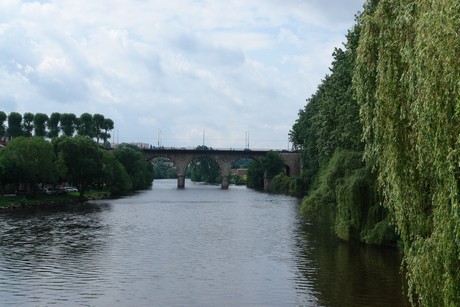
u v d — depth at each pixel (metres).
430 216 16.92
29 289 28.91
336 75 49.34
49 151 93.25
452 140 14.37
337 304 25.86
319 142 57.88
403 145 17.62
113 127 187.38
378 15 20.00
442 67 14.61
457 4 14.34
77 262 36.94
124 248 43.53
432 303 15.84
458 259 14.41
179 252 41.59
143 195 131.00
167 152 177.62
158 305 25.95
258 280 31.23
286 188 144.62
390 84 17.91
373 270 33.25
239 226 60.41
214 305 25.97
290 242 46.75
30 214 74.06
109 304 26.06
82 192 108.19
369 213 40.41
